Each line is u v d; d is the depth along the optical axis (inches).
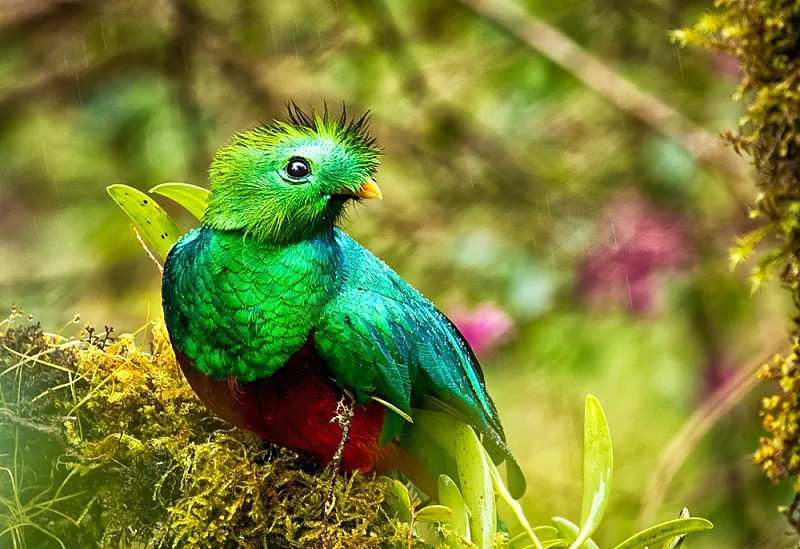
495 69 493.7
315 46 503.5
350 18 502.3
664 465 402.3
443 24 506.3
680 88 482.9
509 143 493.0
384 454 251.9
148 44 510.6
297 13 505.4
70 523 246.5
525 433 482.9
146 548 244.5
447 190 487.8
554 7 495.2
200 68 510.0
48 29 503.5
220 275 235.9
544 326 449.7
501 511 465.1
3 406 239.8
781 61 212.5
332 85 506.6
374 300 245.1
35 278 492.4
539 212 471.5
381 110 509.0
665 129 452.8
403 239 475.8
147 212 270.1
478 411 251.6
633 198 457.1
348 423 232.8
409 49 510.6
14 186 522.0
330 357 238.1
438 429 248.5
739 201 438.3
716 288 444.5
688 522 215.3
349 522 236.2
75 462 241.0
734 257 218.7
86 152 515.5
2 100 503.8
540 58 485.4
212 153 494.6
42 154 520.4
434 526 257.0
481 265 458.9
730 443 435.2
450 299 457.1
